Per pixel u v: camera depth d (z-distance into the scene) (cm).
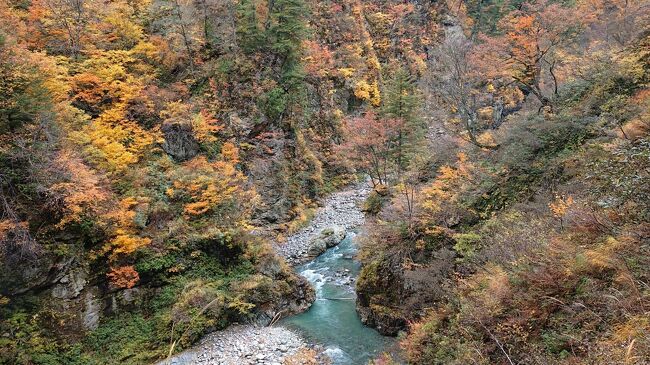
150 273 1798
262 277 1997
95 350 1573
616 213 849
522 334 815
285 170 3206
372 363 1448
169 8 2995
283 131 3297
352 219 3169
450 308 1259
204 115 2720
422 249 1742
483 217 1698
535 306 859
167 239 1909
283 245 2825
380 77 4572
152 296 1786
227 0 3119
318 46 3953
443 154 2270
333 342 1691
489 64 2155
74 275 1603
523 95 3086
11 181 1538
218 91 2945
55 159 1549
